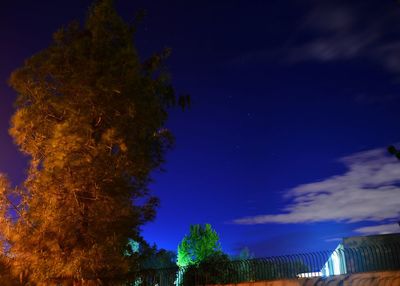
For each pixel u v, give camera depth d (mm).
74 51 17312
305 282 16312
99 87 16219
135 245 19391
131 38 18719
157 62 19203
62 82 17172
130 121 17375
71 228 16172
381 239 21125
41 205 16047
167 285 19312
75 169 16016
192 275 19219
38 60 17141
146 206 18219
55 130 15930
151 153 18766
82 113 16281
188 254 36125
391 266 15914
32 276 15633
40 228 15820
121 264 16688
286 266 17422
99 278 17031
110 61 16969
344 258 18438
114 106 16844
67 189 16125
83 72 16625
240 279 18297
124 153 17031
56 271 15359
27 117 16625
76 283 16203
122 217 17094
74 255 15680
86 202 16688
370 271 15281
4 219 15914
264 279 17703
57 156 15375
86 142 16078
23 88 17016
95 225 16562
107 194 16688
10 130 16531
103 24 18031
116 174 16672
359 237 21422
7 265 16078
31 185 16281
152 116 18203
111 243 16312
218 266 18906
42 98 16969
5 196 16062
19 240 15602
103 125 17438
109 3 18156
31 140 16781
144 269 19359
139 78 17844
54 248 15633
